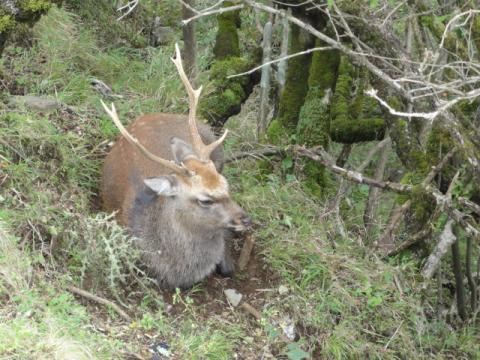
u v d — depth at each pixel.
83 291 6.66
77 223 6.95
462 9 6.90
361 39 7.50
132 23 11.28
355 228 8.86
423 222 7.94
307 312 7.22
